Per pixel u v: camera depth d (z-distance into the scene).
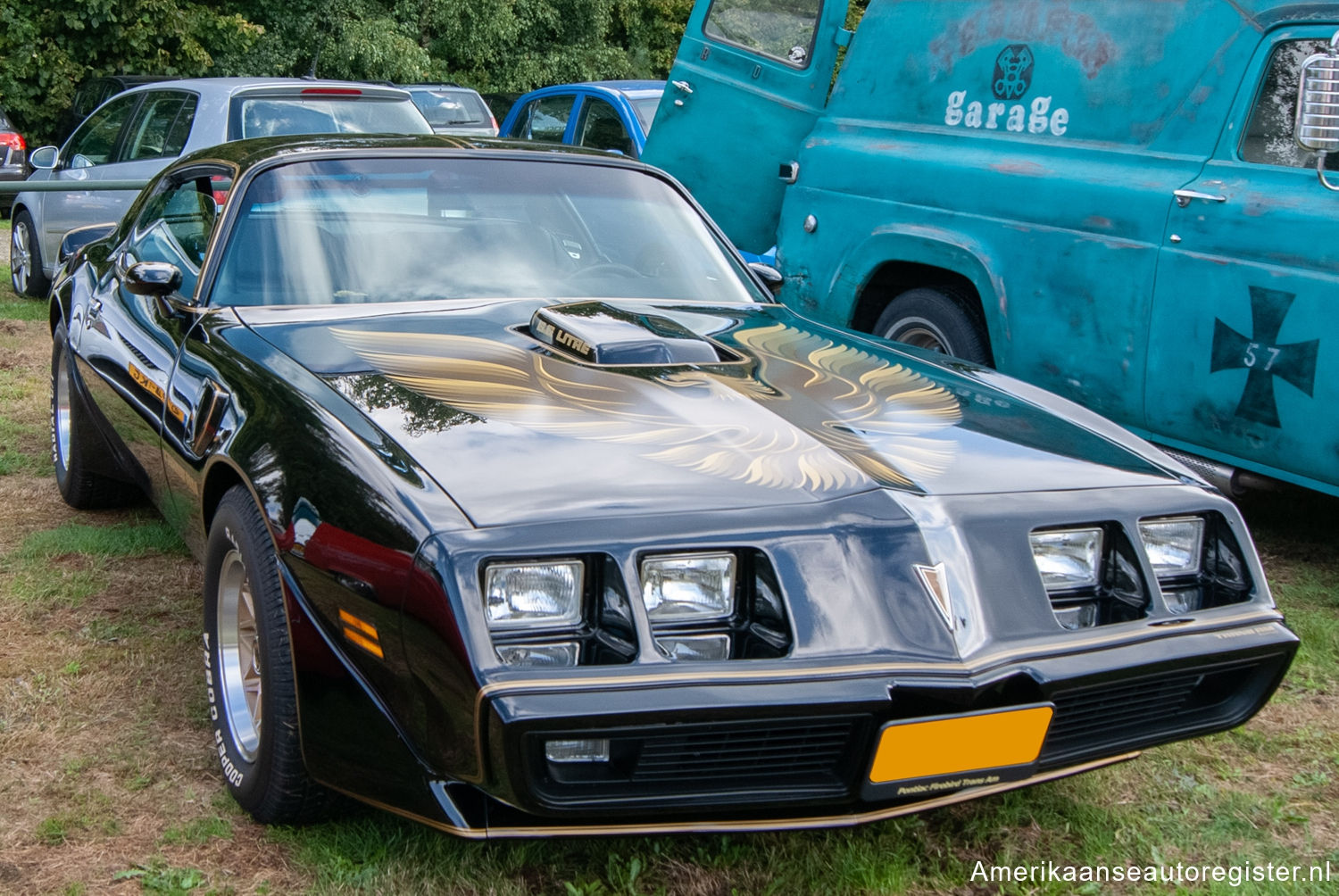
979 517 2.32
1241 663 2.44
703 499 2.21
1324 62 3.81
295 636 2.31
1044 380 5.02
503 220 3.54
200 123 8.00
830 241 6.02
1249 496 5.41
